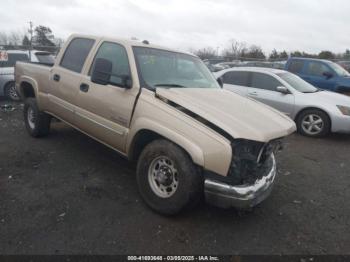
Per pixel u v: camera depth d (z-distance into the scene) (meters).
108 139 3.93
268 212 3.62
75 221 3.14
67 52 4.81
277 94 7.77
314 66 10.87
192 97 3.43
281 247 2.98
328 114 7.05
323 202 3.98
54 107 4.89
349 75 10.67
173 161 3.08
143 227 3.12
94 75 3.77
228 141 2.81
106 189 3.86
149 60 3.95
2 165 4.40
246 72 8.44
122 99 3.65
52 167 4.43
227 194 2.84
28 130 5.74
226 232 3.15
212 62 26.48
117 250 2.76
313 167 5.29
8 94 9.82
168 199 3.19
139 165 3.45
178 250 2.83
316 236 3.21
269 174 3.23
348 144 6.89
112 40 4.15
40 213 3.23
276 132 3.12
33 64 5.50
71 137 5.83
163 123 3.17
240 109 3.43
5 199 3.47
